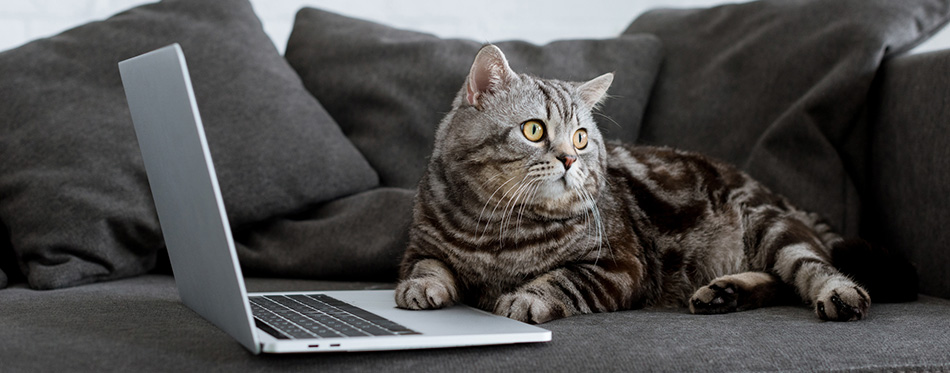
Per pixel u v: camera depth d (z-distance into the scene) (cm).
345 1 272
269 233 201
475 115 152
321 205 205
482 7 284
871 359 113
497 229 151
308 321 119
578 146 154
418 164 209
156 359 104
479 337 111
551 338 119
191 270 127
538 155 147
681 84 216
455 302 148
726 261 176
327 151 202
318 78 222
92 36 201
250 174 193
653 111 217
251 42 210
